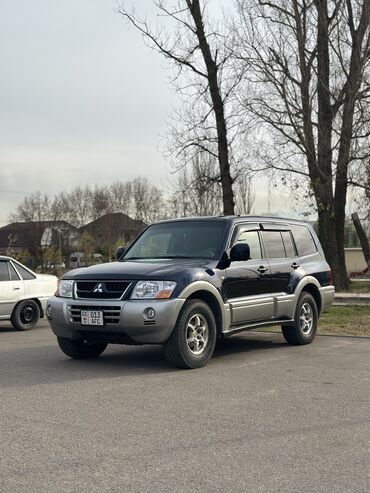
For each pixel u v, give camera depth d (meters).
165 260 8.17
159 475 3.96
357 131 17.94
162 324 7.17
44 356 8.79
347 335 10.73
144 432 4.89
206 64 19.22
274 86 17.80
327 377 7.08
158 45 19.11
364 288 21.88
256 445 4.57
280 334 11.06
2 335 11.82
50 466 4.14
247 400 5.95
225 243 8.33
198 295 7.81
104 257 75.94
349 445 4.58
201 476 3.95
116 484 3.82
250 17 18.08
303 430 4.95
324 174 18.45
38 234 82.56
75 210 92.62
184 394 6.20
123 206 86.31
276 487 3.77
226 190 19.72
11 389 6.48
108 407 5.70
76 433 4.88
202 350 7.70
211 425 5.09
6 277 12.55
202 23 19.02
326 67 18.20
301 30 17.81
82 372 7.44
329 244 19.69
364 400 5.96
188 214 25.41
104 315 7.32
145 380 6.91
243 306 8.29
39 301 13.02
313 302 9.95
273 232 9.46
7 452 4.43
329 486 3.78
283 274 9.26
